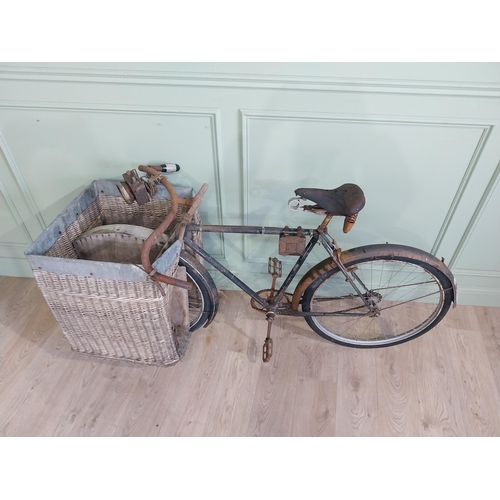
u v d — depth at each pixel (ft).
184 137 4.78
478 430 4.63
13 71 4.31
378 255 4.51
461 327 5.83
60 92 4.50
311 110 4.37
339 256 4.52
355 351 5.52
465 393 5.00
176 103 4.47
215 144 4.77
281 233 4.46
